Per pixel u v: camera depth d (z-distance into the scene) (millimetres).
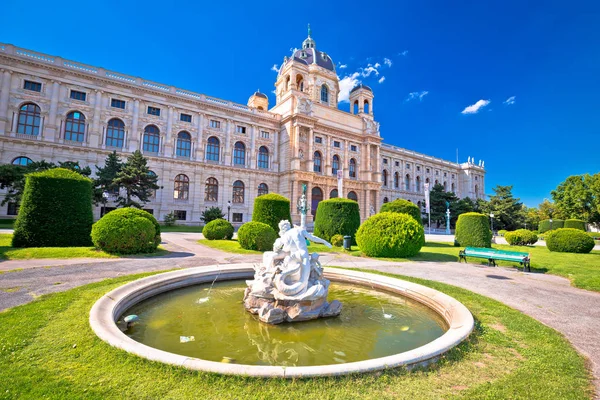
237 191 49875
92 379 3863
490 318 6945
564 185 52969
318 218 25156
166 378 3854
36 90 35312
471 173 91250
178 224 42562
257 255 17266
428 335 6391
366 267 14055
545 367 4570
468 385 3998
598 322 6996
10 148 33000
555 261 16703
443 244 27391
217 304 8266
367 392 3727
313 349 5602
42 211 16078
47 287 8781
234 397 3521
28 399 3426
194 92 47094
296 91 54625
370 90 67750
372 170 65000
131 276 10352
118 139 40000
